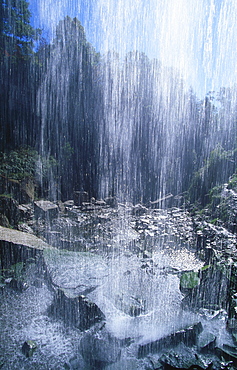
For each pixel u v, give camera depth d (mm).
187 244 6516
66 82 15672
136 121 15414
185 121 13797
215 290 3732
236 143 10641
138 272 4805
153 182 14102
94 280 4262
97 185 14633
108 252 5953
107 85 16250
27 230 7109
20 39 14172
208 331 3117
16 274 4359
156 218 9453
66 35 15406
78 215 9781
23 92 14414
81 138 15609
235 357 2670
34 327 3197
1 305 3615
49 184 12492
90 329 3156
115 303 3691
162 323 3246
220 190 8586
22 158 12070
